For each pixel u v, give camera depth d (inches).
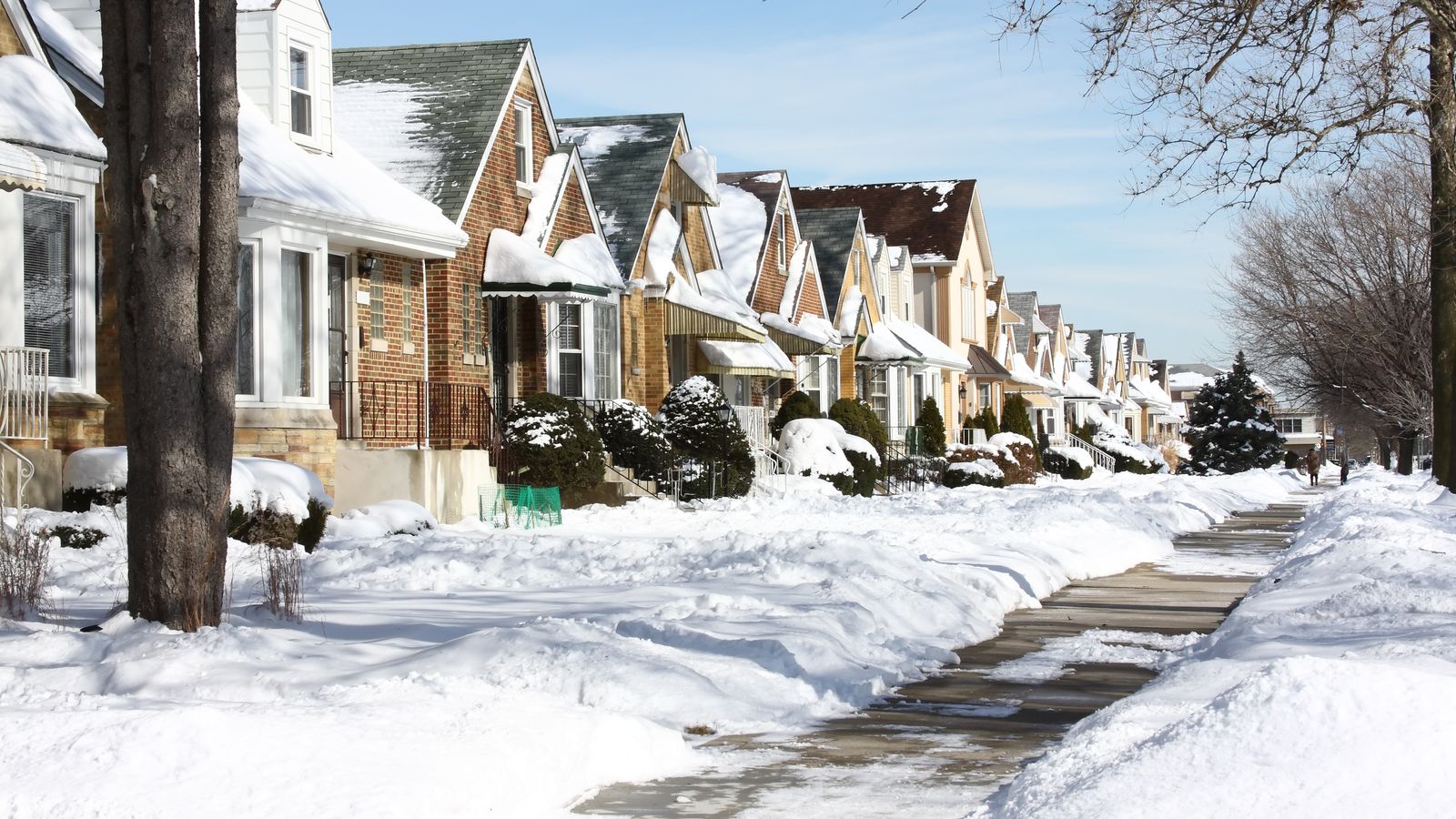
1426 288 1600.6
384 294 965.8
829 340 1606.8
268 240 806.5
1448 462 1040.2
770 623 470.6
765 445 1445.6
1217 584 708.7
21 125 660.1
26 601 497.7
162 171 440.5
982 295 2495.1
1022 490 1633.9
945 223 2332.7
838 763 331.6
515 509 929.5
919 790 305.9
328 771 272.4
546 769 297.4
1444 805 222.1
